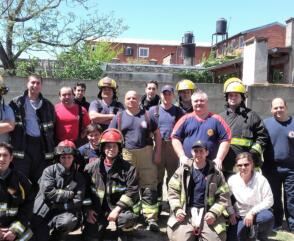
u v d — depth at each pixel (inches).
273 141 262.4
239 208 227.8
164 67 931.3
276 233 259.0
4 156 201.9
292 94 490.3
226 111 257.9
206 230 214.4
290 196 261.6
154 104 303.9
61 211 225.6
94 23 874.8
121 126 254.2
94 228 230.5
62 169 226.2
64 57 746.2
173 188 223.8
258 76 595.8
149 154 256.2
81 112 274.1
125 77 751.1
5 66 847.1
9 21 799.1
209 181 218.2
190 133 237.5
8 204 206.5
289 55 671.8
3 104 233.0
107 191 232.1
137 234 248.1
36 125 250.4
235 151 249.4
